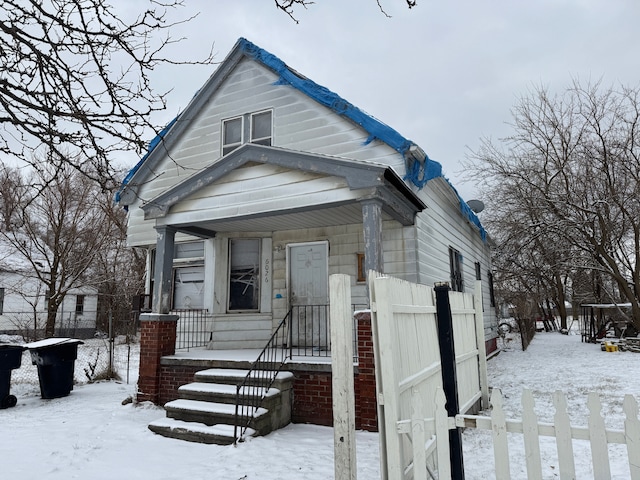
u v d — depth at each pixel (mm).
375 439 5312
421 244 7906
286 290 8695
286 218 7762
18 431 5941
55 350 8250
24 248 16938
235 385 6340
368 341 5801
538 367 10969
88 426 6141
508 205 16844
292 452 4902
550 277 23703
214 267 8891
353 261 8289
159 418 6426
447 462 2674
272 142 8844
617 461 4355
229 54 9570
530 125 15008
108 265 23219
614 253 15305
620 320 17828
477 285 7262
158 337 7383
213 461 4691
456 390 3348
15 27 3039
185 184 7402
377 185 5922
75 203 18406
